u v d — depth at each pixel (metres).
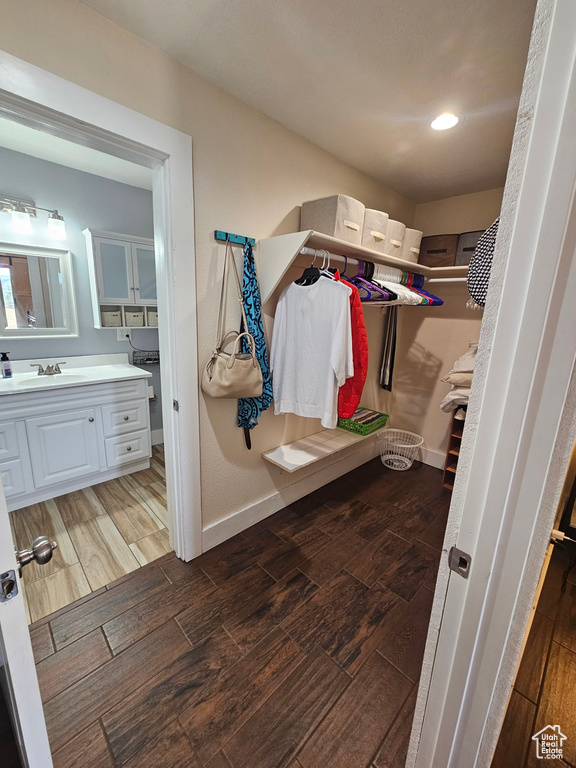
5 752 0.72
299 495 2.45
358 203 1.81
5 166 2.15
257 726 1.09
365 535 2.06
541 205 0.42
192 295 1.54
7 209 2.16
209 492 1.84
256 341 1.75
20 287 2.34
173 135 1.34
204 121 1.44
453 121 1.66
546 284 0.43
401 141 1.86
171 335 1.54
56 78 1.06
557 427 0.46
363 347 1.72
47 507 2.23
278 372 1.94
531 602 0.55
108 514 2.18
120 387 2.52
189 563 1.78
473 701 0.62
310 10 1.08
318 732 1.08
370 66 1.32
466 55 1.24
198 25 1.15
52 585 1.62
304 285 1.79
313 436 2.45
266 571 1.74
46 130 1.17
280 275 1.66
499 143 1.84
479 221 2.61
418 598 1.61
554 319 0.44
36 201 2.30
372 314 2.84
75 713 1.11
